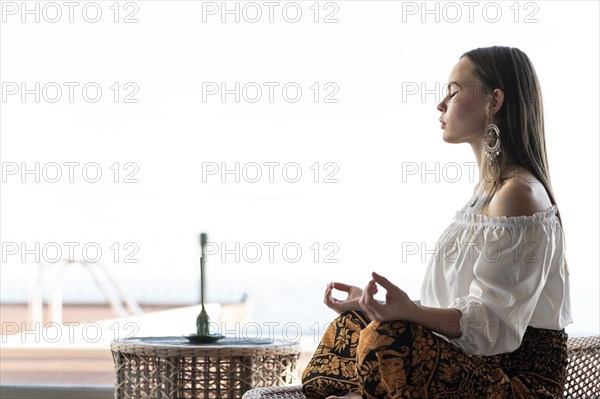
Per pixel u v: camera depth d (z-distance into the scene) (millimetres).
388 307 1664
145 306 5156
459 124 1979
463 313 1726
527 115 1932
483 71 1950
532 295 1767
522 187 1834
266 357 2453
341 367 1881
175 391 2379
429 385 1643
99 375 3775
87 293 5172
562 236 1884
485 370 1721
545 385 1816
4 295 5168
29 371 3873
